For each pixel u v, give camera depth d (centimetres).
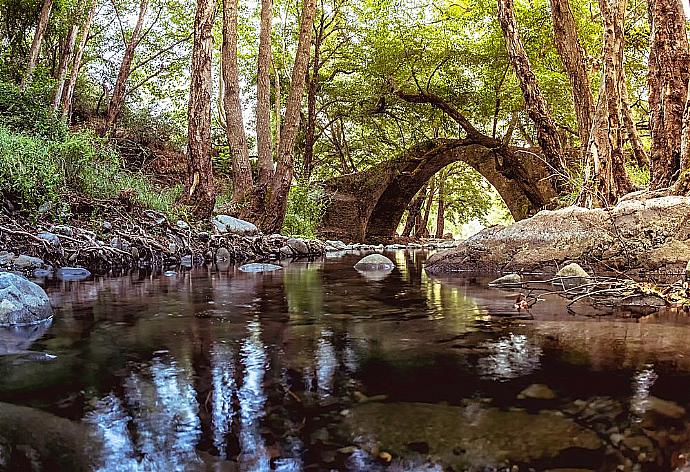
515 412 146
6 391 167
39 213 702
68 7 1524
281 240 1069
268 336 255
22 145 728
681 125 639
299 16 2212
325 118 2492
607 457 117
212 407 152
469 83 2073
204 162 988
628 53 1548
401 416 144
